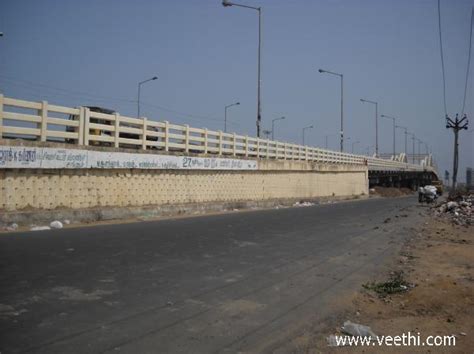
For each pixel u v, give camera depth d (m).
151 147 22.02
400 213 27.62
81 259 9.42
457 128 47.53
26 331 5.38
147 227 15.41
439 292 8.01
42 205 15.52
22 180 14.85
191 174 23.59
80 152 16.66
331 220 21.45
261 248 12.30
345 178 48.50
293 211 26.73
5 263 8.67
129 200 19.31
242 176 28.77
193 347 5.24
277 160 33.16
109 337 5.36
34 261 8.97
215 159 25.39
